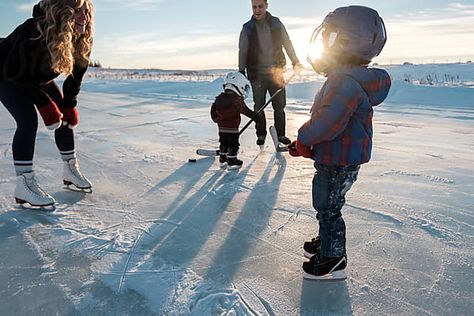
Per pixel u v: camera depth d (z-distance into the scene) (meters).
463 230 2.66
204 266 2.28
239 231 2.71
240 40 4.88
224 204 3.18
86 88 16.95
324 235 2.09
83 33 3.00
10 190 3.50
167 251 2.45
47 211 3.04
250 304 1.93
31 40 2.73
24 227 2.78
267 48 4.84
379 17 1.95
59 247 2.50
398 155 4.54
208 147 5.14
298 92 12.53
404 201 3.15
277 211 3.03
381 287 2.06
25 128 2.98
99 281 2.14
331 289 2.05
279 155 4.70
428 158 4.41
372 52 1.93
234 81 4.15
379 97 1.99
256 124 4.86
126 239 2.60
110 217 2.95
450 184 3.54
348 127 1.95
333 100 1.88
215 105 4.09
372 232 2.64
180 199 3.30
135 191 3.50
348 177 2.03
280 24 4.87
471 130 6.12
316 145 2.03
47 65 2.86
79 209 3.10
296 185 3.61
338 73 1.93
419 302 1.94
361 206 3.06
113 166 4.27
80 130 6.37
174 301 1.96
